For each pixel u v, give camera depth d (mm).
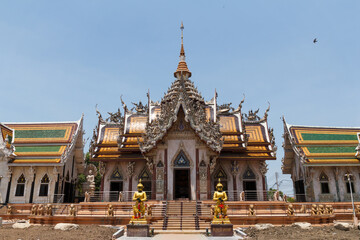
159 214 29984
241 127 43406
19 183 38219
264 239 19875
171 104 37844
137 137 42219
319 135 43906
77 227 25188
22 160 38344
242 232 22969
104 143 42969
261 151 41219
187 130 37000
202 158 36219
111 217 29109
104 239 20031
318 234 22125
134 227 21641
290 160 47125
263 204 31531
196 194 34781
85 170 48750
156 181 35719
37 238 19797
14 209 35625
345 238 20016
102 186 41125
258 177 40844
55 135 42094
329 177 40469
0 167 37938
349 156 40688
